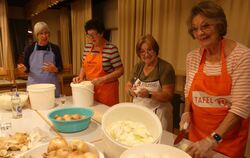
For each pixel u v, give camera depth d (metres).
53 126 1.59
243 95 1.19
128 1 3.83
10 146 1.22
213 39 1.24
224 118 1.26
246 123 1.32
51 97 2.03
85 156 1.00
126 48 3.98
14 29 6.75
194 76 1.45
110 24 5.06
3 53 5.67
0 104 1.98
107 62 2.40
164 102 1.96
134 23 3.77
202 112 1.40
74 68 6.16
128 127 1.19
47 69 2.54
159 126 1.17
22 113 1.89
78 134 1.48
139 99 1.97
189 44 2.95
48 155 1.05
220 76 1.30
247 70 1.19
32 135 1.38
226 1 2.46
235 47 1.27
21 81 4.02
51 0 4.61
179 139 1.31
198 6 1.22
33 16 6.70
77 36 5.87
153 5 3.34
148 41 1.88
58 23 7.26
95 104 2.21
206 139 1.14
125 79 4.04
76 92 2.08
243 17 2.33
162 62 1.98
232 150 1.33
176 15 3.05
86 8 5.24
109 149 1.10
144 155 0.97
